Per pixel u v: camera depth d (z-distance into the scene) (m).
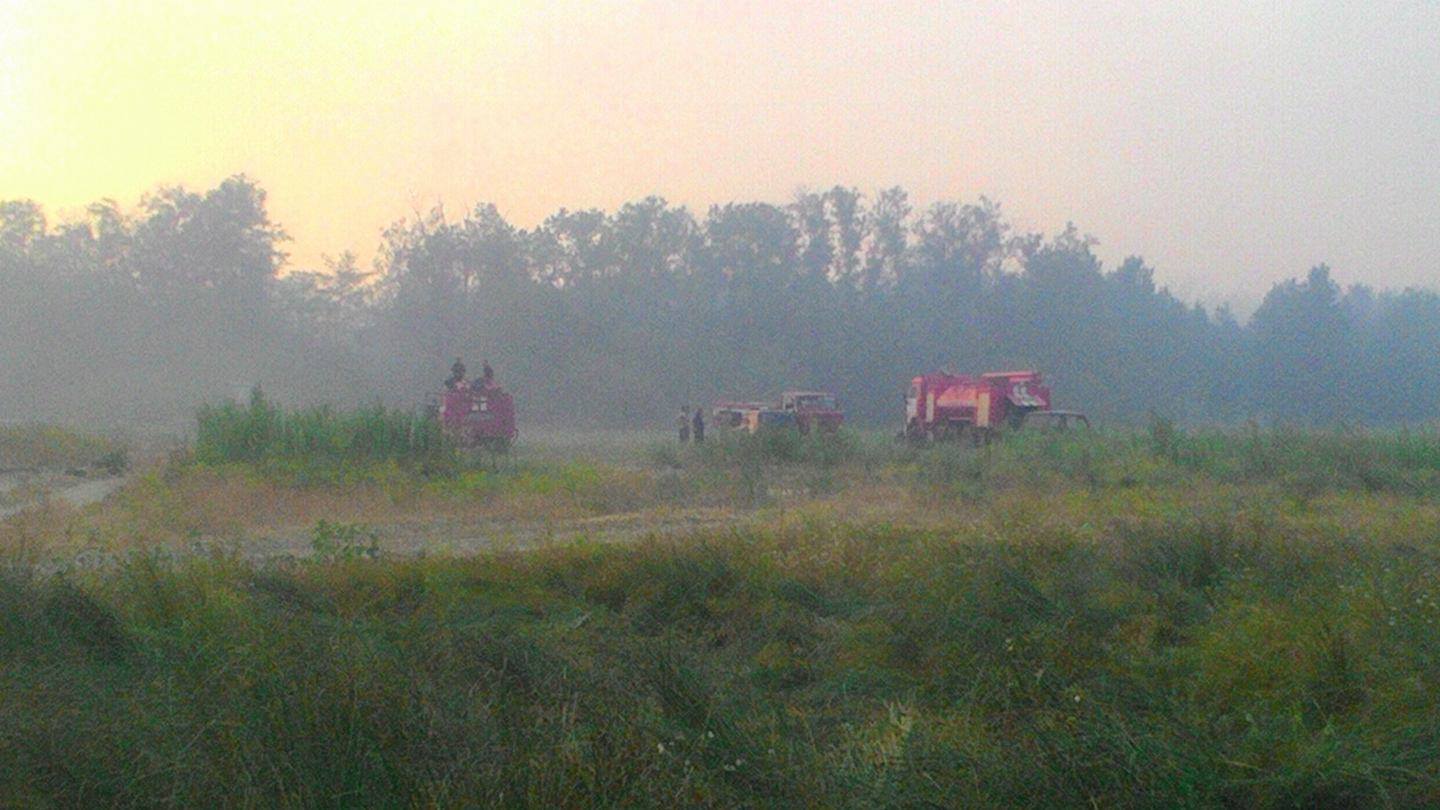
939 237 99.12
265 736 6.49
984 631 9.62
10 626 9.61
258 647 8.07
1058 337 96.44
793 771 6.50
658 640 9.59
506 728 6.77
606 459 42.81
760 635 11.02
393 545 19.11
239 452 30.39
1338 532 16.11
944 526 18.12
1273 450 30.89
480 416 46.53
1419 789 6.09
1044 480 27.34
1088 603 11.02
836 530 15.40
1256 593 10.77
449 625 9.79
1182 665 9.13
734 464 36.34
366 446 31.50
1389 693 7.58
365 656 7.68
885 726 7.86
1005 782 6.24
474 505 24.67
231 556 13.77
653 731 6.63
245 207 90.31
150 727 6.95
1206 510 19.12
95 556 16.61
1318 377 96.88
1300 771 6.25
